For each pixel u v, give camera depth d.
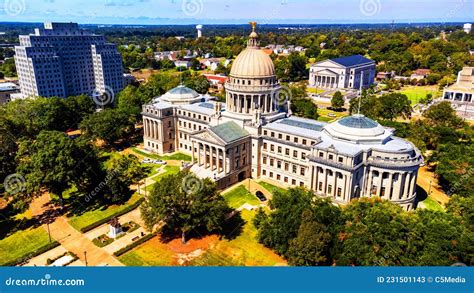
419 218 84.69
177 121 164.50
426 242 77.88
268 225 93.62
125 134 189.12
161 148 162.75
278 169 133.38
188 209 94.94
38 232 104.00
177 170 144.25
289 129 130.38
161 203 92.62
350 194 108.31
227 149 126.62
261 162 138.38
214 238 100.12
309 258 81.44
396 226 80.62
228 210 108.69
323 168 111.62
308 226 83.50
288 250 85.81
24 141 125.50
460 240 76.56
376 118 192.62
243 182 135.50
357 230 83.00
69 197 125.19
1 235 103.00
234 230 103.62
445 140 154.25
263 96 142.12
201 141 132.62
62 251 95.00
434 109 180.75
